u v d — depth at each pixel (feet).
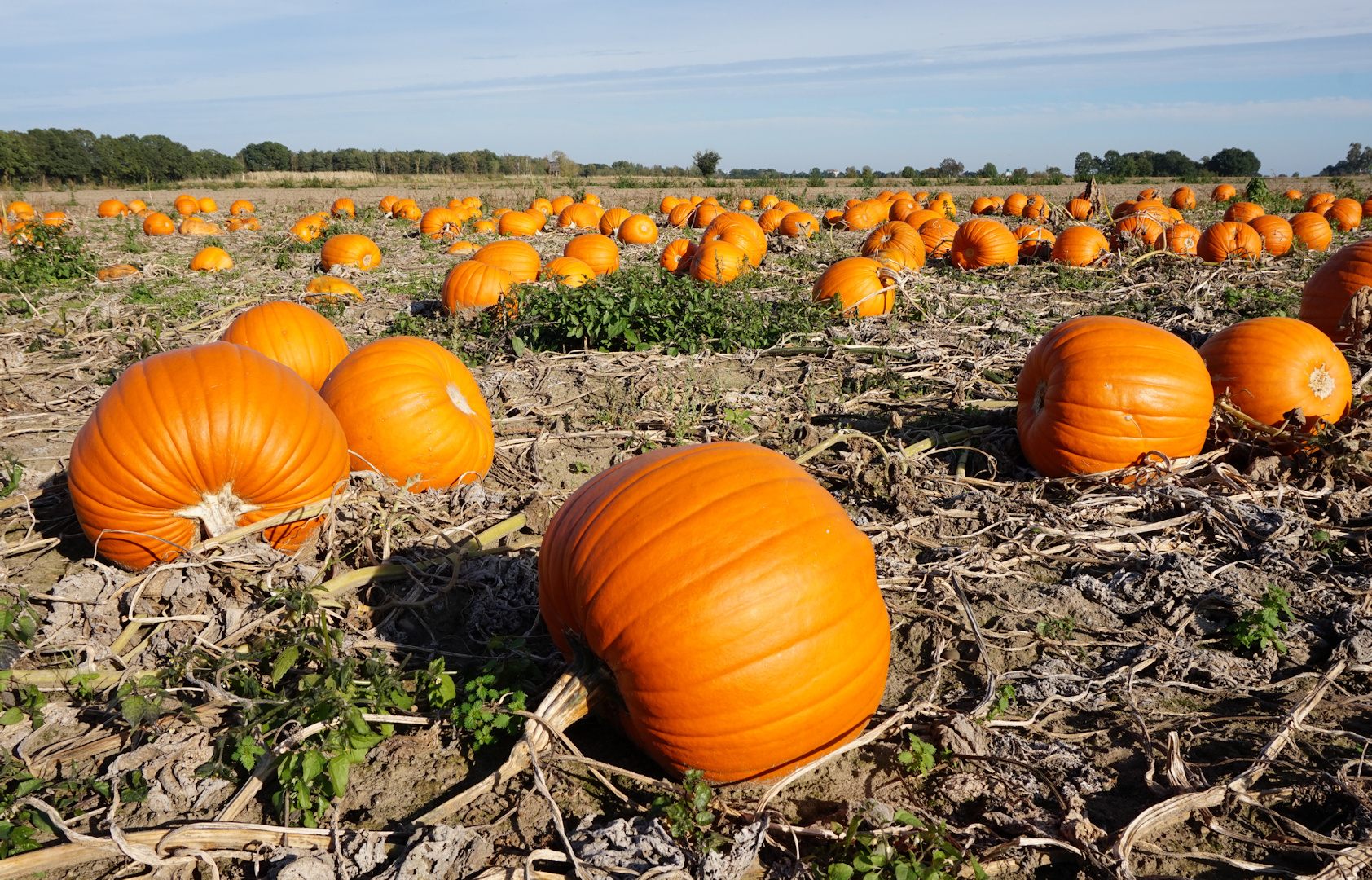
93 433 13.15
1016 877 9.05
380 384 16.81
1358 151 311.06
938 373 27.61
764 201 104.27
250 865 9.04
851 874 8.32
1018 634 13.39
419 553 15.08
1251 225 50.85
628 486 10.07
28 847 9.12
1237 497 17.29
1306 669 12.57
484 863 8.95
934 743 10.93
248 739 10.05
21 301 40.34
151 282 47.19
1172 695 12.12
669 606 9.12
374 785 10.22
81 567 14.61
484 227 71.97
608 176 236.63
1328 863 9.01
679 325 32.32
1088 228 49.01
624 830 9.02
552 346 31.89
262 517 14.12
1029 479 19.42
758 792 10.08
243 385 13.56
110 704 11.29
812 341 32.42
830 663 9.36
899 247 46.26
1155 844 9.40
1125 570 15.01
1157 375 17.54
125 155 195.72
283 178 203.51
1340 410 19.34
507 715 10.72
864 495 18.67
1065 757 10.66
